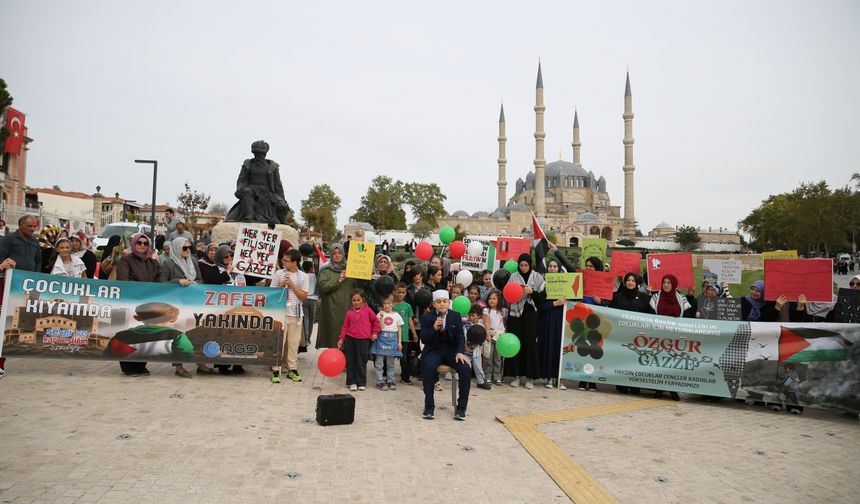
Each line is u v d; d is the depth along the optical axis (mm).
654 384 9680
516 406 8828
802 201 65938
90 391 8164
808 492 5676
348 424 7355
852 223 63062
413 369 10336
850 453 6984
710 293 12008
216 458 5855
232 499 4910
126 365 9352
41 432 6289
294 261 9867
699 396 10109
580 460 6344
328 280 10242
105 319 9094
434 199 108688
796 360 8945
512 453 6516
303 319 11477
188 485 5148
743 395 9172
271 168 17281
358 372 9445
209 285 9484
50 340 8906
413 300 10891
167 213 16766
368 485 5375
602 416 8352
